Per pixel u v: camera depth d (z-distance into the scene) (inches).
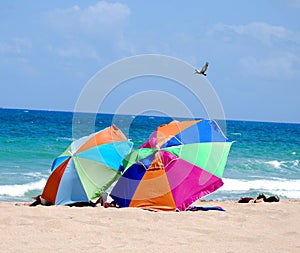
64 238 379.2
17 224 422.0
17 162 1347.2
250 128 5017.2
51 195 614.5
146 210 542.9
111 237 389.1
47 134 2345.0
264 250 362.6
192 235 409.4
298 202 689.0
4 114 5142.7
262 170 1459.2
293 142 2842.0
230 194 992.9
